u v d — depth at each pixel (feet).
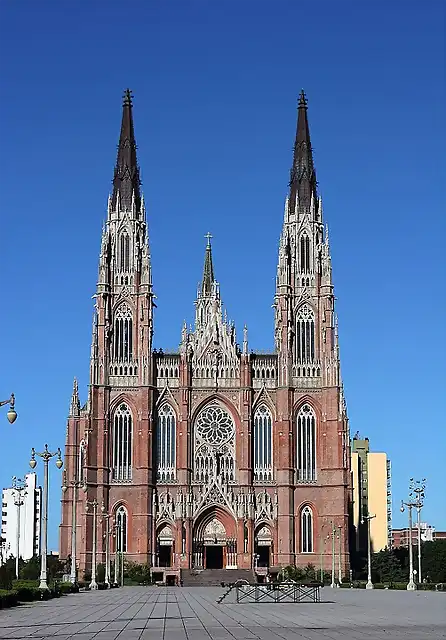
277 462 650.84
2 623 228.02
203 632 201.46
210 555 651.66
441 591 459.73
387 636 185.68
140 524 636.89
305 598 380.58
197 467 653.71
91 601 347.97
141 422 650.02
